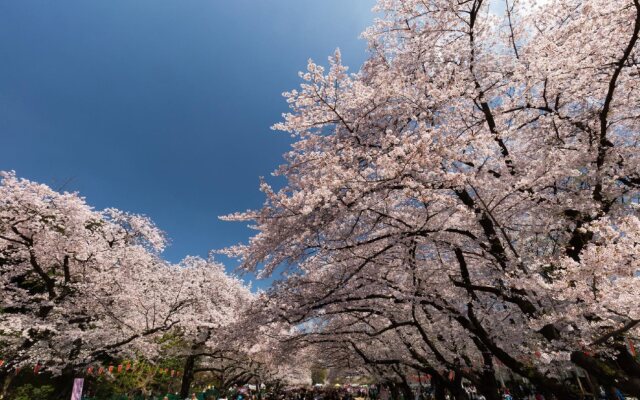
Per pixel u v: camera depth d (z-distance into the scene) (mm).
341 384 42656
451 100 6781
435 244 6953
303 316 7457
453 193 6754
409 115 7109
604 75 6586
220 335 9891
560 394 5527
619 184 6094
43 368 13453
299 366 26344
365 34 8859
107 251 13812
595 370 4824
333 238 6977
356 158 6547
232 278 21297
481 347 7906
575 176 5910
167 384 22844
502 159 6551
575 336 4824
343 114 7766
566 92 6629
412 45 8219
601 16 5562
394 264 7938
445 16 7727
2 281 12734
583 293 3967
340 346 13320
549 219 6363
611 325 4195
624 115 6961
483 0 7512
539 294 5289
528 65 6441
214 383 29250
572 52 6016
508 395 14211
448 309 6914
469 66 7039
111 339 13172
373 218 7012
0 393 11375
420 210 7078
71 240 12820
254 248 7484
